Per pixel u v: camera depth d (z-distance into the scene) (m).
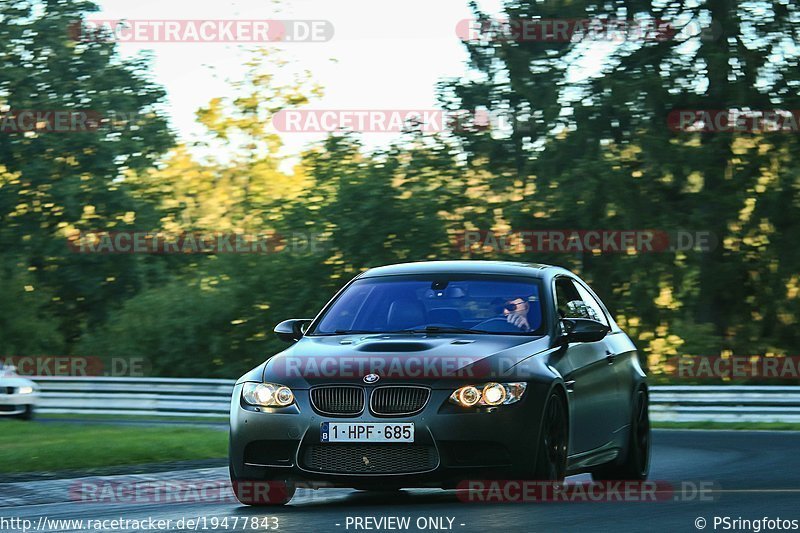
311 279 108.06
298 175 130.00
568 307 26.66
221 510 23.06
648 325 104.81
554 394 23.02
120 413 76.25
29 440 44.47
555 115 98.81
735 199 98.25
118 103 119.19
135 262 121.12
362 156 107.69
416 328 24.77
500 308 25.08
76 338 122.69
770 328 106.44
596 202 97.44
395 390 22.06
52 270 119.75
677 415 64.12
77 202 113.00
